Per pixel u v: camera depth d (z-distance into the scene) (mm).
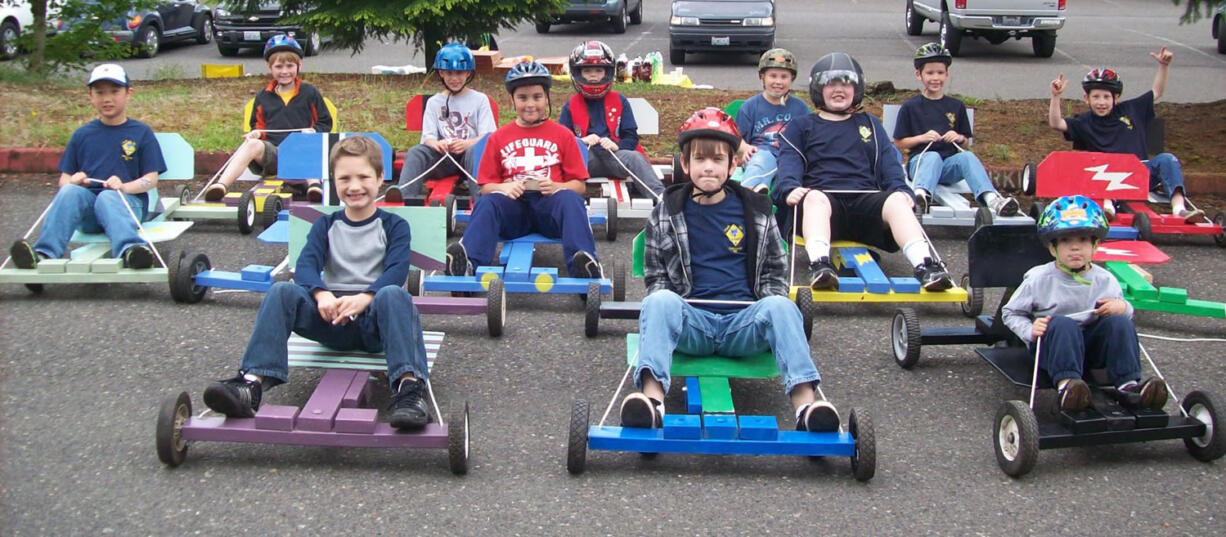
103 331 5926
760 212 5125
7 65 12891
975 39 21969
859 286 6234
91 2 13141
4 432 4695
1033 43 19594
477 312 5867
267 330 4516
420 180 8070
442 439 4305
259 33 19234
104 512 4066
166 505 4121
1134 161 7434
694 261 5121
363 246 4957
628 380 5426
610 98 8359
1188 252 7844
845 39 22031
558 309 6484
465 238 6562
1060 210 4812
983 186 7945
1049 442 4414
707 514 4156
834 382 5480
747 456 4637
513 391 5270
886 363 5742
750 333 4809
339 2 11836
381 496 4230
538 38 21656
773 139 8039
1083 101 11859
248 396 4359
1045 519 4164
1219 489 4402
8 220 8031
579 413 4340
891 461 4621
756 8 18516
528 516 4113
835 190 6750
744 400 5258
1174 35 23234
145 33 19078
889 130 8641
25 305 6312
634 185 8469
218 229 8094
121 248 6527
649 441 4363
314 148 7668
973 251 5324
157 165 7035
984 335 5590
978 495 4340
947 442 4816
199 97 11328
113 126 6973
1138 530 4098
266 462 4469
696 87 13602
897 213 6508
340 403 4434
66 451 4535
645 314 4699
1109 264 6527
